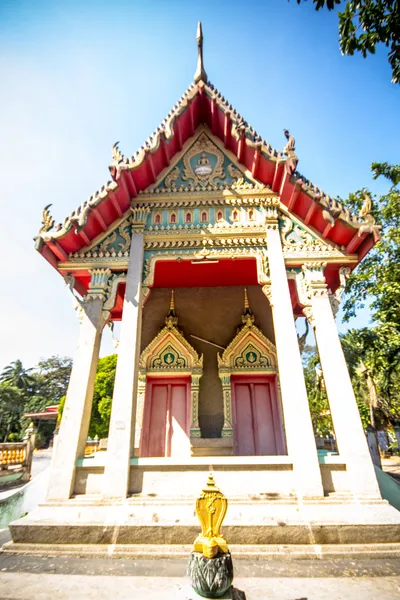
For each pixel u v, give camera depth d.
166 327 10.09
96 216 6.97
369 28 6.06
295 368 6.04
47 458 34.19
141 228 7.47
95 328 6.55
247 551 4.47
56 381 80.81
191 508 4.94
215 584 2.51
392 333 15.73
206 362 9.97
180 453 9.02
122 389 5.95
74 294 6.93
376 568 4.11
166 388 9.84
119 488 5.18
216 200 7.77
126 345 6.33
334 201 6.58
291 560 4.34
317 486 5.16
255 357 9.87
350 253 7.02
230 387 9.56
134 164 7.07
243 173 8.15
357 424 5.62
